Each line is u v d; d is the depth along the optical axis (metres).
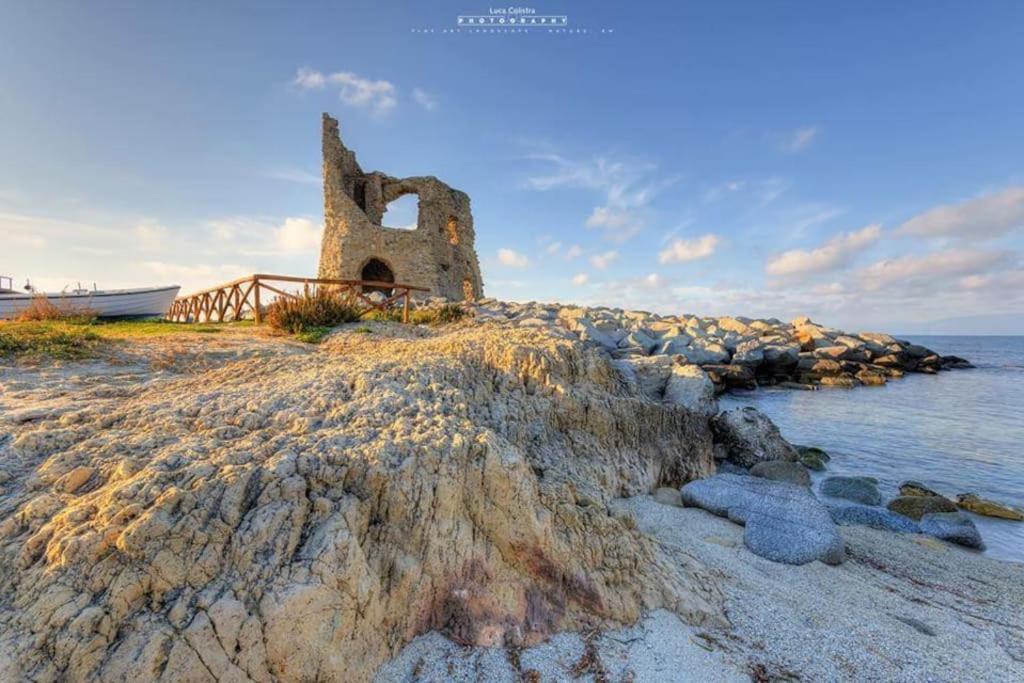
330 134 34.94
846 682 4.79
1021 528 10.72
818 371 35.44
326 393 6.81
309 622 3.79
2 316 17.31
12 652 3.25
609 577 5.43
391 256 33.78
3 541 3.88
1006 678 5.18
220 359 10.32
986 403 27.02
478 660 4.41
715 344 33.56
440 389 7.56
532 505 5.39
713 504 9.48
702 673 4.59
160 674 3.33
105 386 7.62
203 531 3.95
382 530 4.68
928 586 7.55
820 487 12.98
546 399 9.43
